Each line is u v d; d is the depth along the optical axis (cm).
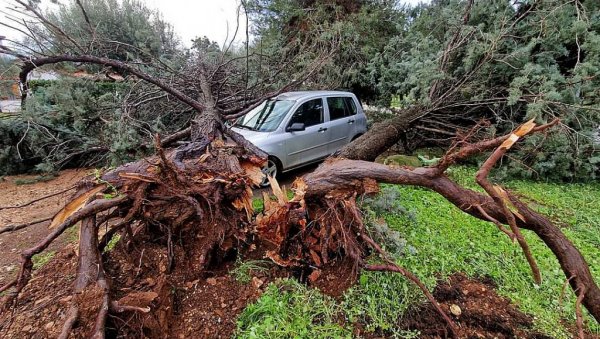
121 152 482
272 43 848
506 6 521
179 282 234
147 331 186
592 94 453
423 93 535
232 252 265
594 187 522
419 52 560
